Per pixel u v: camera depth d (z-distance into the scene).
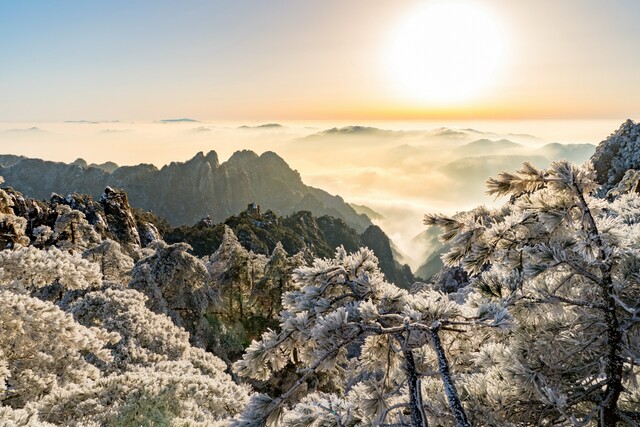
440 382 4.59
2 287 10.53
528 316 4.05
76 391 8.39
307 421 3.47
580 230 4.02
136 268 28.38
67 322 9.63
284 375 23.38
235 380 22.31
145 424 7.68
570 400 3.85
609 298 3.80
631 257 3.81
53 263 11.51
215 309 34.16
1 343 8.75
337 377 24.48
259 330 36.03
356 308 3.46
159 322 16.48
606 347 3.86
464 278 31.39
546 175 4.18
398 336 3.67
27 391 8.48
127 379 8.94
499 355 4.19
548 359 3.93
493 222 4.80
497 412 4.04
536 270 3.88
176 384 9.05
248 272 41.38
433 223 4.61
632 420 3.61
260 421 3.30
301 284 4.12
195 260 32.66
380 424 3.51
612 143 50.22
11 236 36.09
